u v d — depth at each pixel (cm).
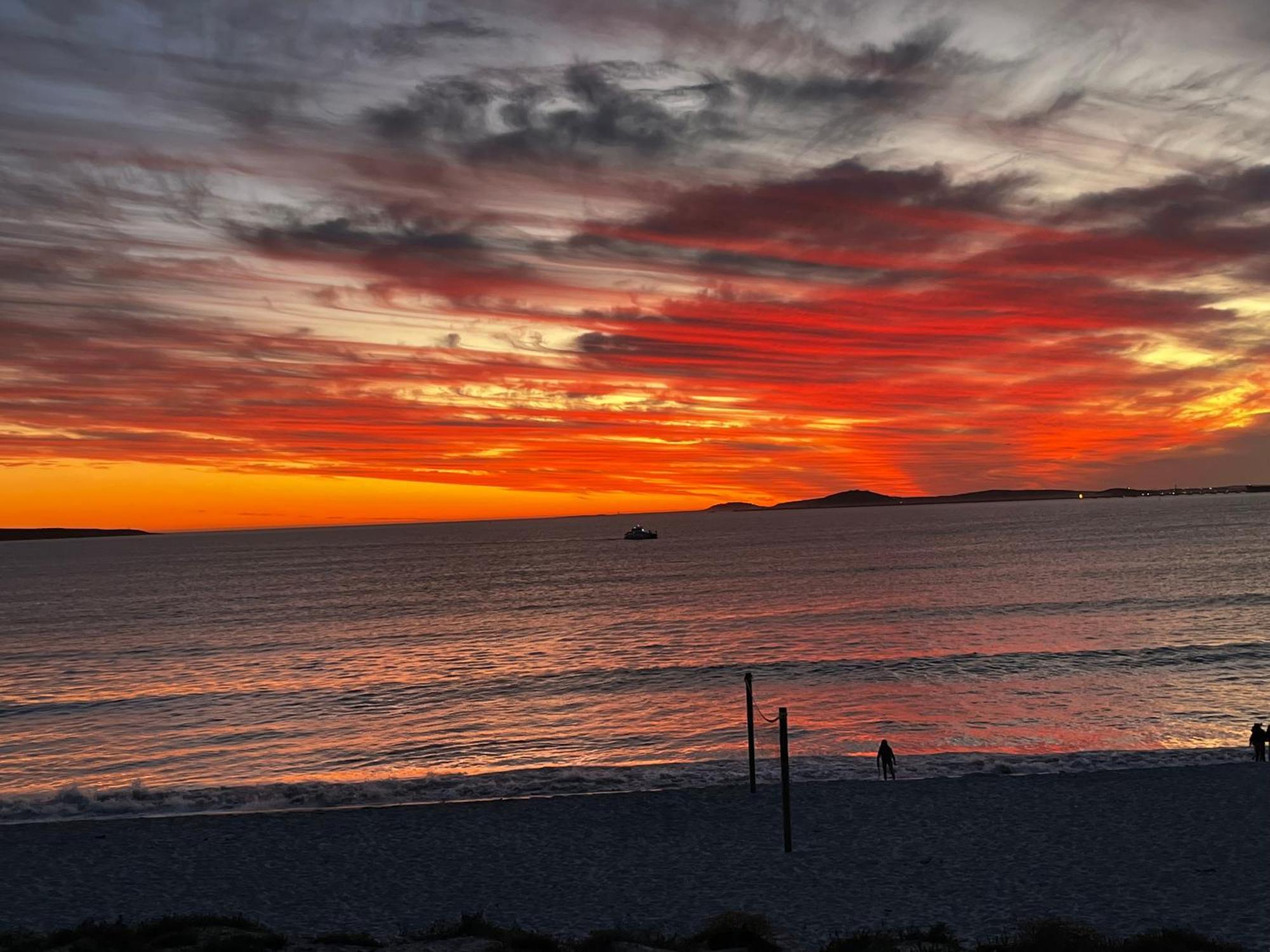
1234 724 4416
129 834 2827
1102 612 8731
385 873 2456
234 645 8556
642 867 2458
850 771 3500
